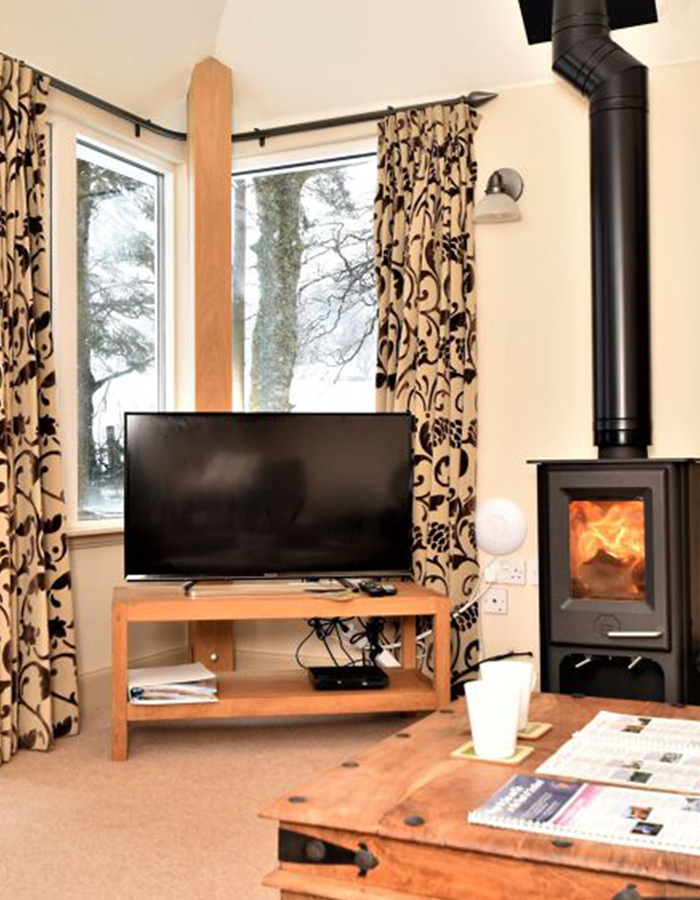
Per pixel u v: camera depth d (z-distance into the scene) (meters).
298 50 4.28
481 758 1.77
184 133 4.58
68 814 2.86
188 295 4.61
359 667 3.86
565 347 4.07
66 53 3.88
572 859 1.31
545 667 3.43
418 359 4.14
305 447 3.81
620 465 3.32
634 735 1.90
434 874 1.41
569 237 4.07
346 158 4.58
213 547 3.76
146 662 4.42
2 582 3.40
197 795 3.03
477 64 4.11
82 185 4.22
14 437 3.55
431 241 4.16
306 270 4.70
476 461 4.17
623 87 3.49
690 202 3.85
